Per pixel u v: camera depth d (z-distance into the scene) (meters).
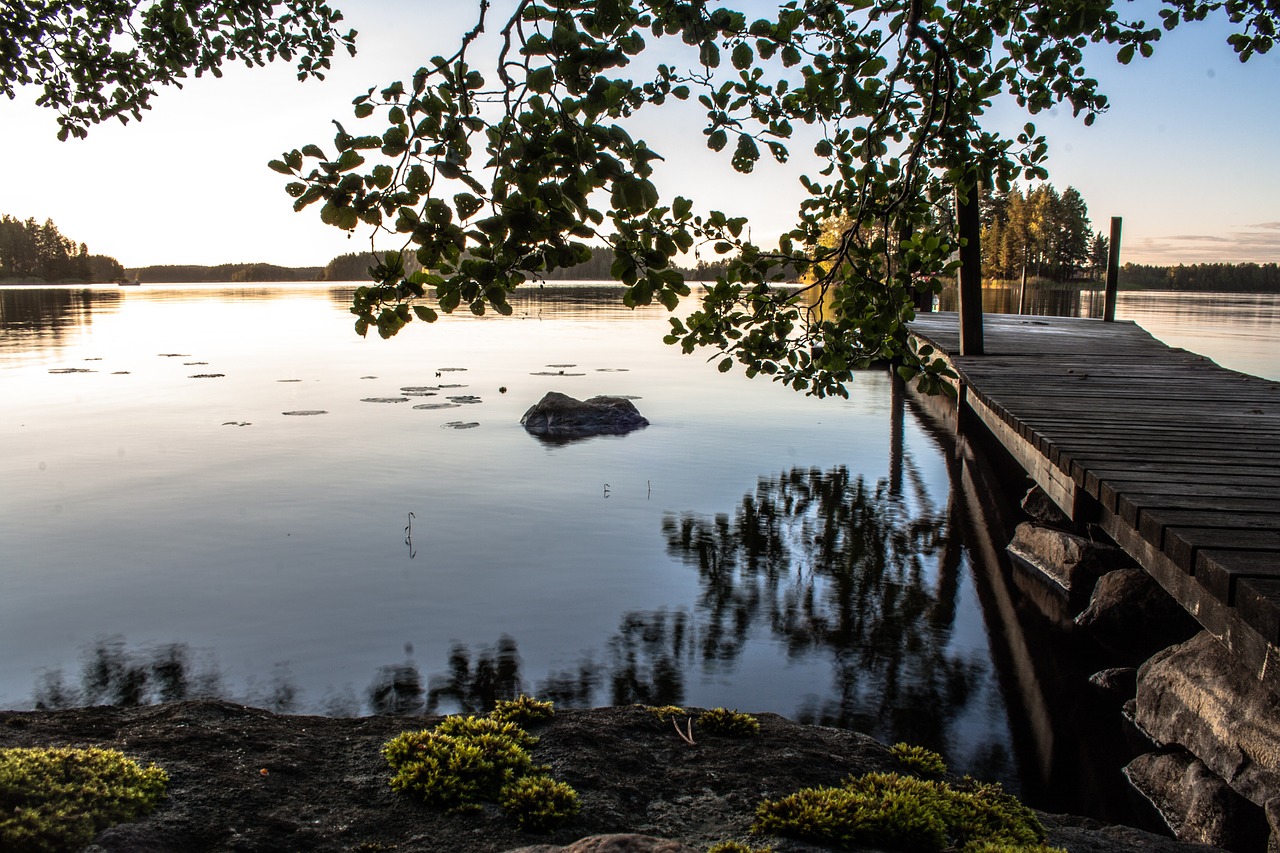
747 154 2.74
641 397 19.22
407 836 2.39
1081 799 4.73
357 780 2.67
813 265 3.37
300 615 6.84
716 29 2.11
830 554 8.84
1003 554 9.02
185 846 2.22
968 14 3.45
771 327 3.36
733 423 16.19
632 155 1.83
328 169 1.81
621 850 1.91
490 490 10.97
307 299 75.06
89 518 9.54
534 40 1.81
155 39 4.81
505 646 6.35
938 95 3.46
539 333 37.06
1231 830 4.21
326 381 21.17
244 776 2.61
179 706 3.12
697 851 1.96
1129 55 3.48
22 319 45.50
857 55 2.99
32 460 12.41
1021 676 6.17
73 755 2.47
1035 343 15.82
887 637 6.81
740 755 3.01
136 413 16.33
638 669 6.05
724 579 7.99
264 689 5.59
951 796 2.77
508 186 1.80
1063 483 6.59
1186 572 3.92
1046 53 3.43
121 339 33.31
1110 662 6.48
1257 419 7.61
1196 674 5.02
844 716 5.52
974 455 13.83
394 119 1.83
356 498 10.47
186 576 7.72
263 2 4.72
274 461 12.43
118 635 6.42
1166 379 10.77
